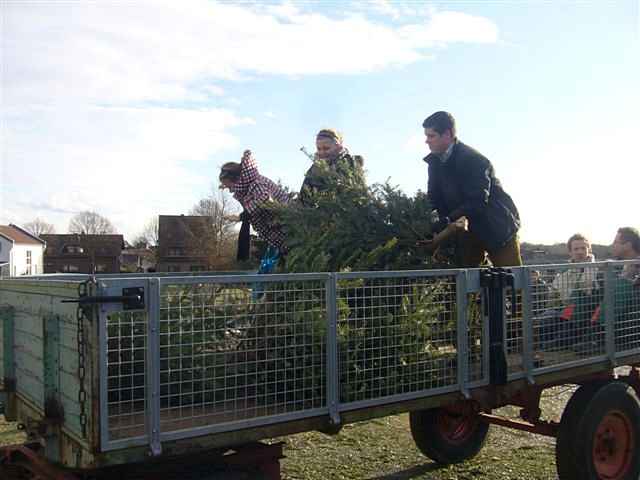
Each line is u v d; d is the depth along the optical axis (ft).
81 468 9.16
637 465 16.53
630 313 17.47
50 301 10.25
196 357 9.98
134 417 9.48
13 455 11.31
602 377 16.58
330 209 16.14
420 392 12.60
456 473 19.36
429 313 12.87
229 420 10.08
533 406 16.75
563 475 15.66
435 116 17.43
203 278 9.84
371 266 15.42
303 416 10.89
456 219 16.61
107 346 9.05
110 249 224.74
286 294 10.97
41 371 10.61
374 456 21.16
